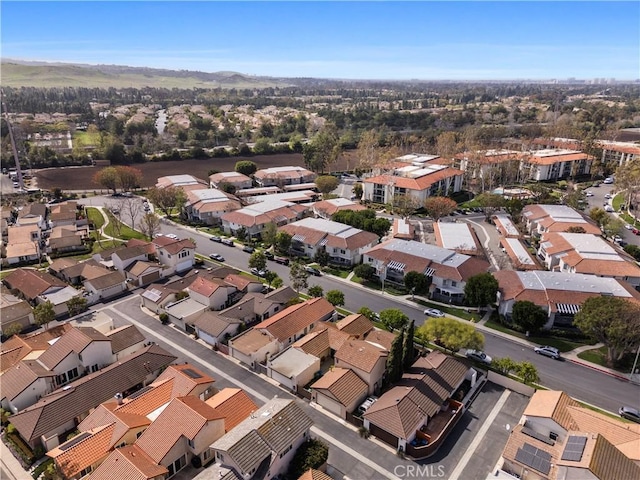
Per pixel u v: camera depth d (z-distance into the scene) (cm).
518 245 10050
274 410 4666
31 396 5441
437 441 4838
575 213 11344
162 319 7381
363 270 8725
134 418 4856
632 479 3947
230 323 6850
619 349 6053
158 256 9525
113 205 13875
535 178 17238
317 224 10631
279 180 16375
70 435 4922
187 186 14750
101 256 9550
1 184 16275
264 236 10400
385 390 5731
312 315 7094
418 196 13412
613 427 4600
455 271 8062
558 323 7269
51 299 7744
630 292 7350
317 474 4172
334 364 6322
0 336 7000
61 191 15050
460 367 5831
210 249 10638
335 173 18862
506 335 7081
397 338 5475
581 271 8362
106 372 5625
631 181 13175
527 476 4397
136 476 4062
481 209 13600
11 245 10044
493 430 5131
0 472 4547
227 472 4041
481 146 18500
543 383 5919
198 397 5384
